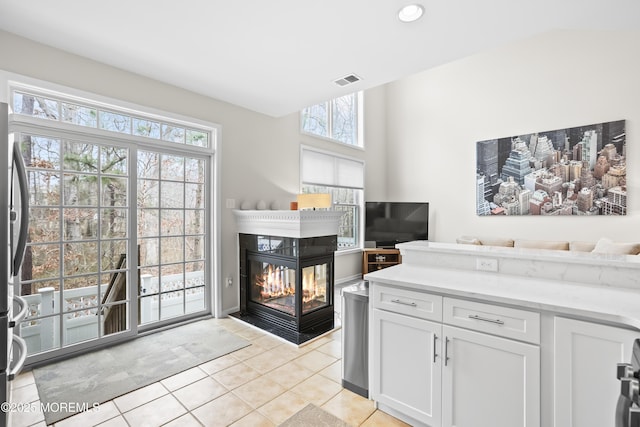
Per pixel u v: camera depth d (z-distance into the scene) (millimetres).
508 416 1449
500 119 4973
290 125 4422
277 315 3354
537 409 1374
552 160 4477
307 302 3289
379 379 1892
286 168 4352
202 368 2445
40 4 1925
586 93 4262
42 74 2414
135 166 2986
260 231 3521
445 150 5570
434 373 1666
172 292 3314
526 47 4738
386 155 6340
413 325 1739
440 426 1644
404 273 2002
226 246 3656
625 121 3984
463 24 2066
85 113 2713
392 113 6262
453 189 5473
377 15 1985
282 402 2010
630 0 1769
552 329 1344
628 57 4000
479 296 1518
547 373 1355
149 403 1993
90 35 2285
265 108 3832
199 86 3191
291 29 2162
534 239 4641
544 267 1844
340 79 2988
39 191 2475
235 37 2277
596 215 4156
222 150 3586
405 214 5551
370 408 1948
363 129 5812
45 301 2514
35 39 2357
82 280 2701
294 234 3176
